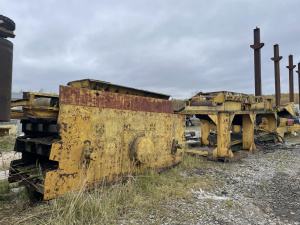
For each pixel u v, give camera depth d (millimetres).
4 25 2439
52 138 3908
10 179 4023
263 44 12602
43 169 4160
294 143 11562
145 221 3279
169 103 6023
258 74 12852
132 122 4789
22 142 4535
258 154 8734
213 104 7785
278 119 13180
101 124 4125
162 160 5684
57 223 2887
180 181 5141
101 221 3094
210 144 9523
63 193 3516
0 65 2334
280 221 3404
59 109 3490
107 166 4234
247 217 3525
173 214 3543
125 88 4984
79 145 3756
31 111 3533
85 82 4289
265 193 4613
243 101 8508
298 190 4785
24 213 3406
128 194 3963
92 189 3963
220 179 5508
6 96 2391
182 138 6496
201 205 3926
